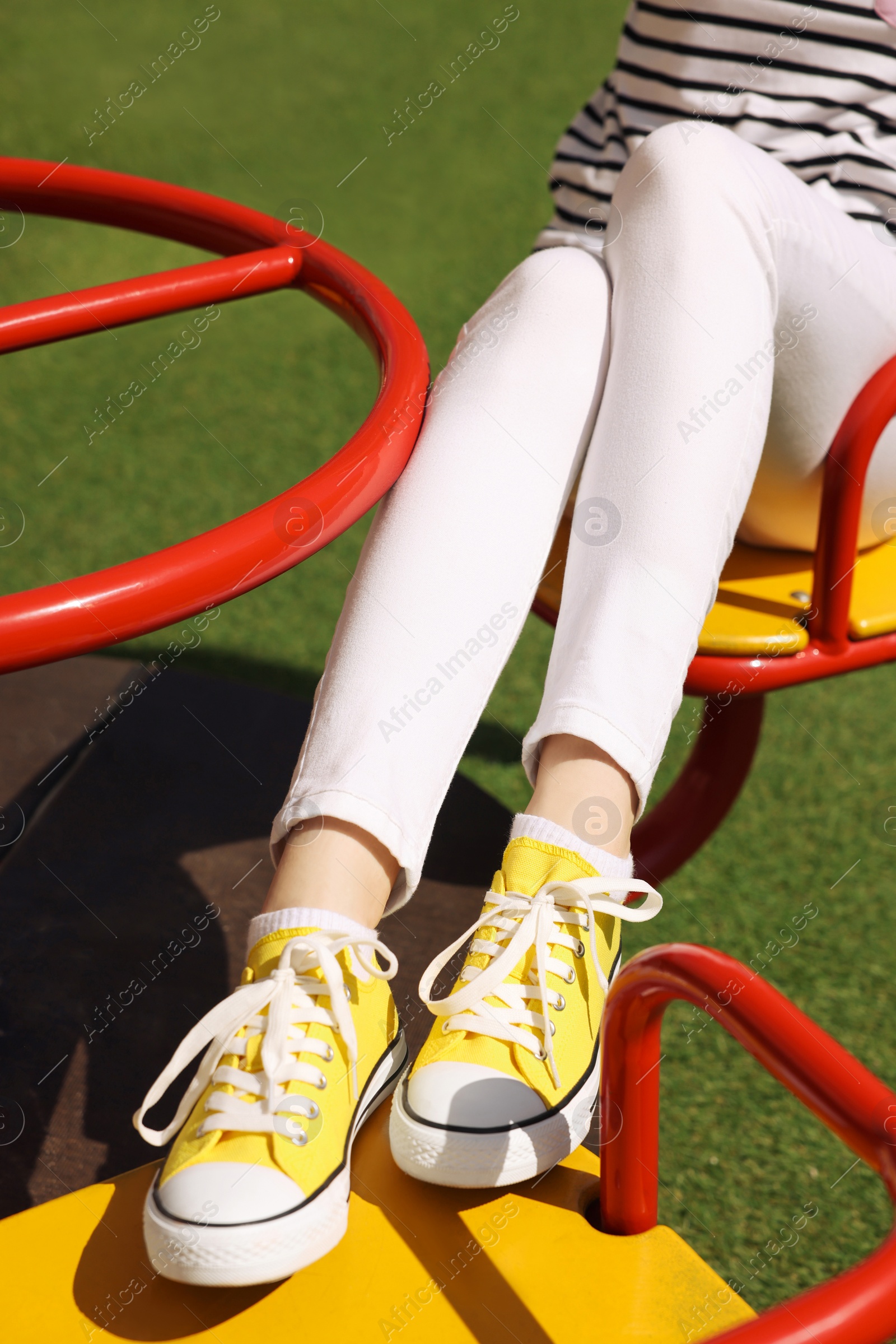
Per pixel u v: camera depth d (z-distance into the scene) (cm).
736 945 199
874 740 255
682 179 145
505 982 132
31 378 384
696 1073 183
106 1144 147
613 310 147
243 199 496
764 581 163
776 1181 172
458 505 139
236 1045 128
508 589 139
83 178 173
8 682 211
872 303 152
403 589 137
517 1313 124
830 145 164
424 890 169
